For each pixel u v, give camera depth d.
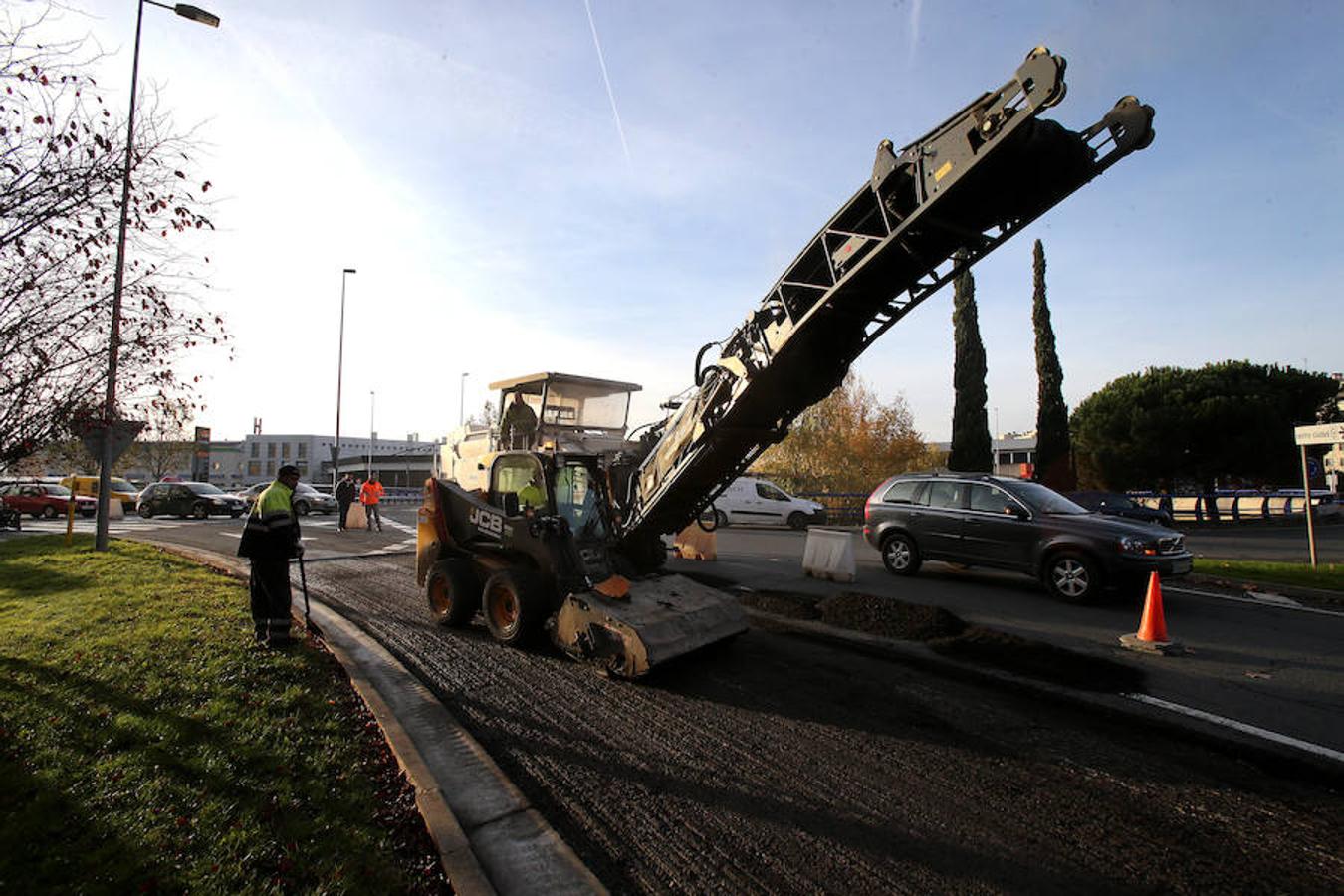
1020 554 9.58
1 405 4.17
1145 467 29.52
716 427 6.64
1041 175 4.73
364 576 10.69
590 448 10.95
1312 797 3.91
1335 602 9.05
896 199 5.36
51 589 8.52
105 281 4.39
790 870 3.17
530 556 6.89
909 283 5.74
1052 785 4.02
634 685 5.66
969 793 3.91
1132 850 3.36
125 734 4.05
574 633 5.99
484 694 5.41
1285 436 28.03
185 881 2.74
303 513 26.16
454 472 13.09
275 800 3.40
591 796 3.83
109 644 5.81
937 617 7.53
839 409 28.25
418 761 3.96
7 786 3.42
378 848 3.08
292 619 7.24
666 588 6.68
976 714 5.10
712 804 3.76
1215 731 4.81
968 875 3.14
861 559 13.24
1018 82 4.34
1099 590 8.75
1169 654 6.61
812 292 6.07
